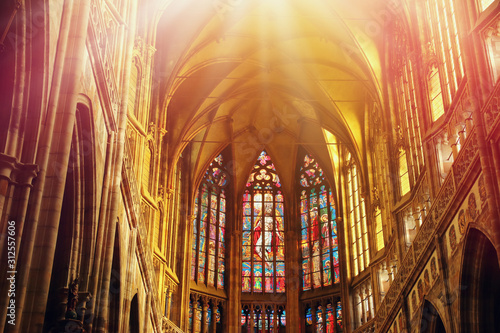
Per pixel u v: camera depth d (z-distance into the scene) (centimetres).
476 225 1959
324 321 4319
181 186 4378
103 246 1791
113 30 2075
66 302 1473
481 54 1997
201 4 3478
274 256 4659
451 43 2497
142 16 3159
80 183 1653
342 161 4506
